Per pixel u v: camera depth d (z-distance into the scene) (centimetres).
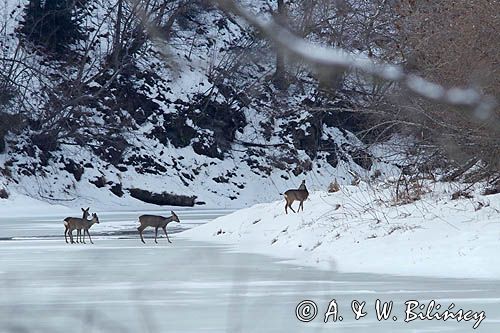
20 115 16188
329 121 17350
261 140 18100
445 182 6116
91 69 17300
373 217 5894
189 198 17275
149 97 17738
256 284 4225
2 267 5203
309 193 7269
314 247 5884
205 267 5100
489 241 5019
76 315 3094
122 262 5475
